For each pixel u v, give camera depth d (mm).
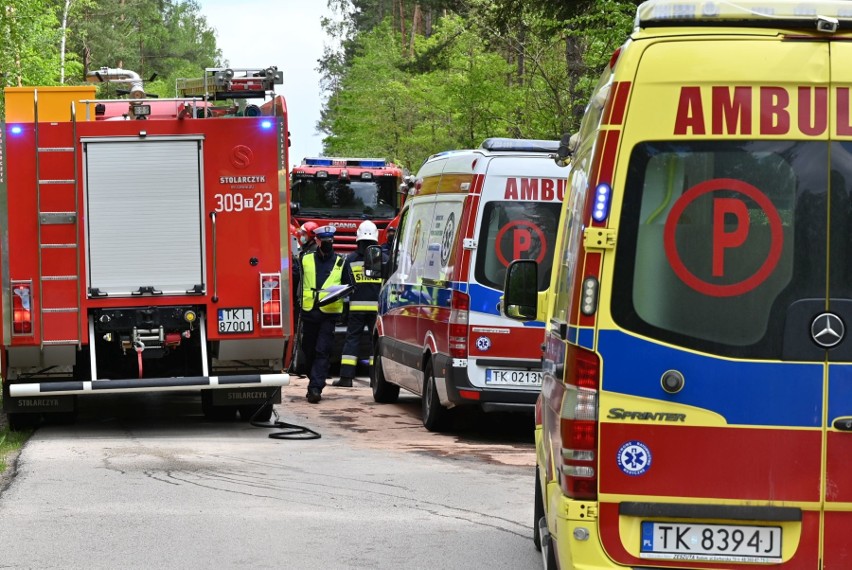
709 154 5688
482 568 8023
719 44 5684
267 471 11680
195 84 15406
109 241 14039
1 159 13766
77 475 11312
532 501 10375
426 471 11844
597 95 6371
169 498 10227
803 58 5656
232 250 14305
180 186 14195
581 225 5879
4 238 13766
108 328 14117
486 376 13883
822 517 5641
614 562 5695
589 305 5723
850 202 5652
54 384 13953
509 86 36438
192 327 14273
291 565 8031
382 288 18219
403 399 18938
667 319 5699
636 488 5695
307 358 18547
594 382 5719
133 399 19188
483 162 13945
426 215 15844
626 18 19250
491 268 13883
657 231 5707
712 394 5664
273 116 14367
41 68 31938
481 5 32906
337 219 33125
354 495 10477
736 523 5672
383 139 54125
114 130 14016
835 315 5641
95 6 51312
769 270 5676
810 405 5641
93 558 8164
